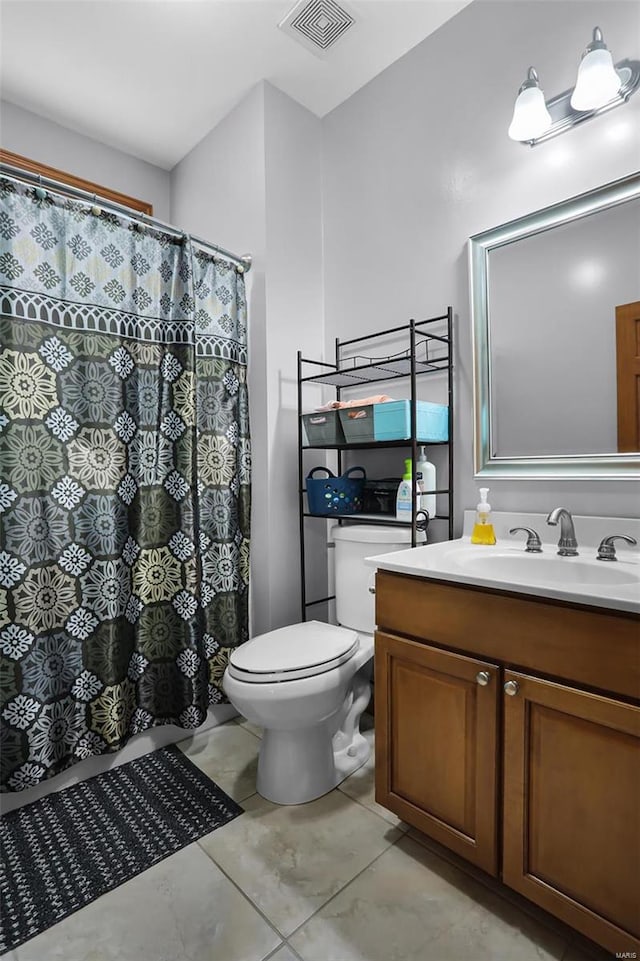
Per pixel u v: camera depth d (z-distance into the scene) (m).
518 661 1.04
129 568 1.66
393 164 1.96
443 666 1.17
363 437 1.75
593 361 1.42
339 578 1.87
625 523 1.34
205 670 1.83
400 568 1.25
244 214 2.10
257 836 1.34
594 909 0.94
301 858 1.26
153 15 1.69
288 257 2.10
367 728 1.88
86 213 1.54
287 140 2.10
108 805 1.47
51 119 2.21
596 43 1.25
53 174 2.22
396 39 1.83
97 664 1.57
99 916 1.10
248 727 1.94
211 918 1.09
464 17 1.71
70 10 1.67
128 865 1.24
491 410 1.65
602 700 0.91
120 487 1.62
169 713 1.76
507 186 1.61
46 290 1.45
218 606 1.93
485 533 1.55
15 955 1.02
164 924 1.08
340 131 2.17
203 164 2.35
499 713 1.07
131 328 1.66
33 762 1.43
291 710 1.39
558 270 1.49
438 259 1.81
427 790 1.22
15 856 1.27
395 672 1.29
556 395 1.50
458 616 1.15
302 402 2.15
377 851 1.28
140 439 1.69
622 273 1.37
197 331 1.86
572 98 1.33
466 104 1.71
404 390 1.96
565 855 0.97
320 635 1.63
